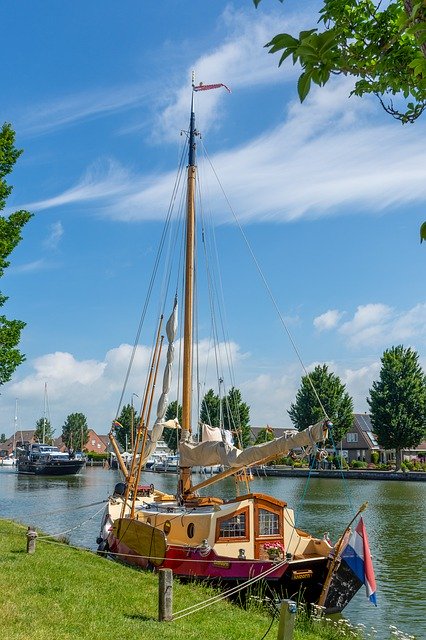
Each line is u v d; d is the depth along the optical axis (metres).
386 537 30.52
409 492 56.34
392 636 15.21
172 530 17.52
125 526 18.08
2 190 23.19
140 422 19.38
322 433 14.37
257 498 16.44
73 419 169.50
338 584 15.10
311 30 3.79
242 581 15.08
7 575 12.91
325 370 93.44
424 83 3.89
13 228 23.42
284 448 15.19
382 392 83.62
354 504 45.72
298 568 14.76
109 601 12.08
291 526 16.94
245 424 91.00
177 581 15.63
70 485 68.38
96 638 9.38
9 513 39.81
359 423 106.12
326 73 4.05
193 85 24.28
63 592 12.14
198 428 20.84
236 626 11.77
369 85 5.39
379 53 5.02
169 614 11.13
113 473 98.44
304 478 79.12
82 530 31.61
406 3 3.58
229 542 16.03
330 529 32.94
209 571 15.63
